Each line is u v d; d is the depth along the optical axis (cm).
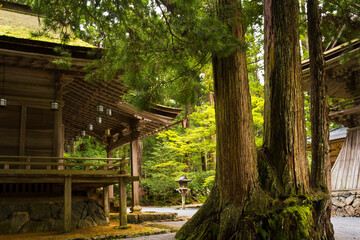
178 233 617
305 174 546
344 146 1329
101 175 857
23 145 931
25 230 821
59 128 977
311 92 587
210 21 533
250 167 554
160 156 2477
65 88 1053
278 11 578
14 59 909
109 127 1588
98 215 968
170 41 630
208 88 1903
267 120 587
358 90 1252
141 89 622
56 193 953
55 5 604
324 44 845
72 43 974
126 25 609
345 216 1179
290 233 484
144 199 2348
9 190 902
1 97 913
